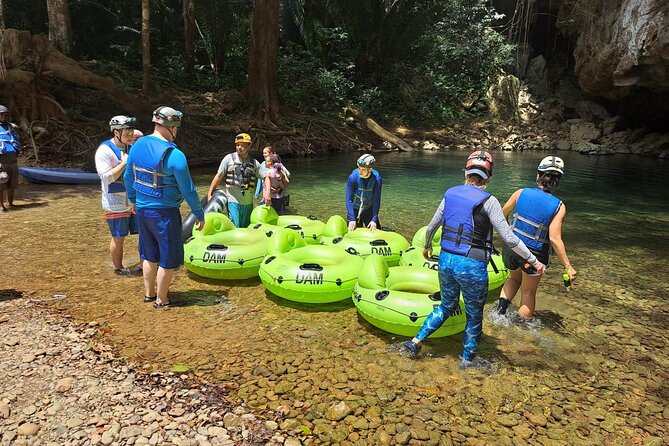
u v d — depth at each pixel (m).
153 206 4.27
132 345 3.81
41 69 13.41
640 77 16.23
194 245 5.41
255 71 19.30
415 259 5.23
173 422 2.88
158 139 4.26
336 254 5.14
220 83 21.73
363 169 5.97
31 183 10.89
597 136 22.30
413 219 8.53
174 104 17.67
